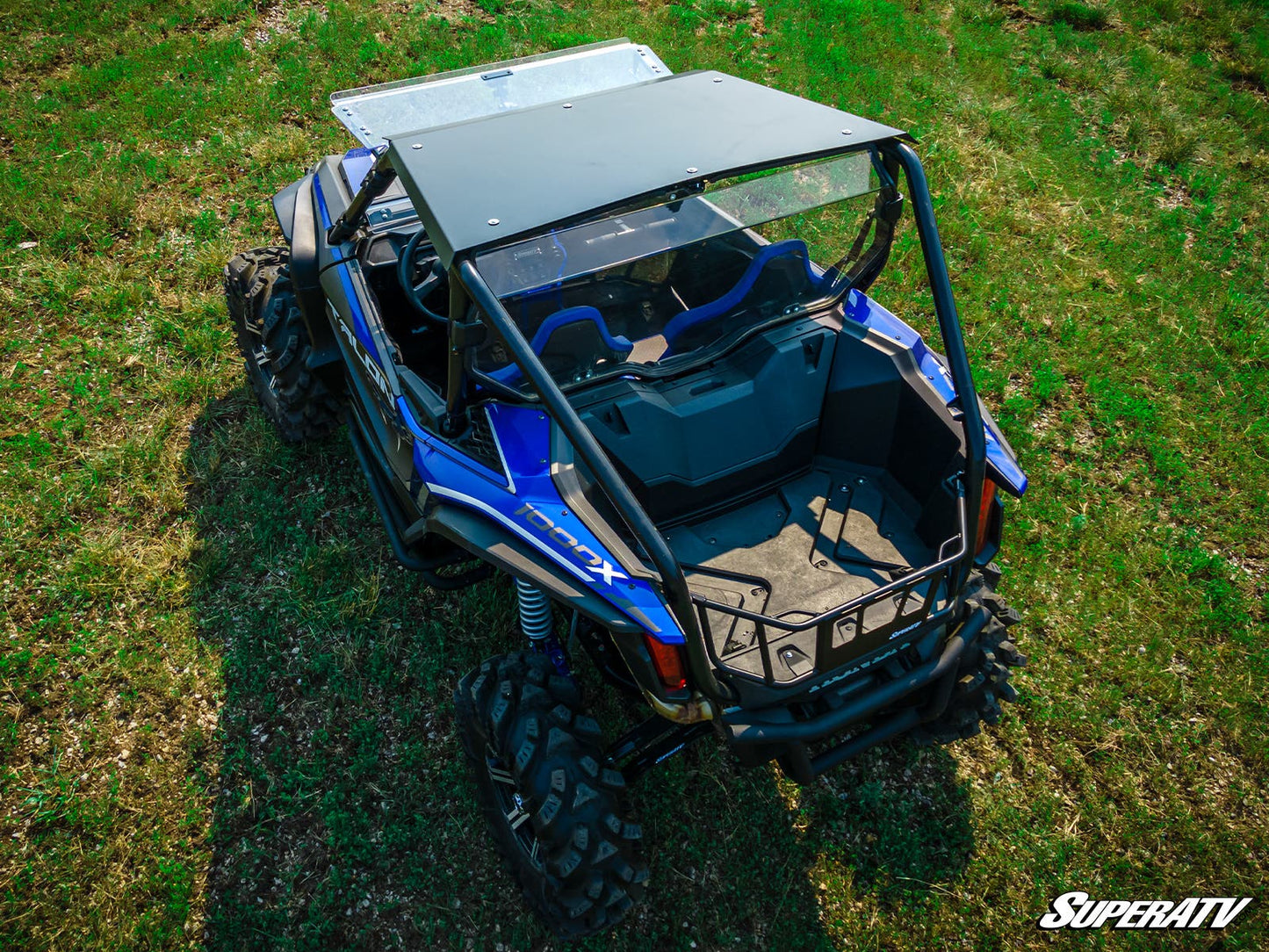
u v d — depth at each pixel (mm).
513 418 3264
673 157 3100
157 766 3775
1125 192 7473
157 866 3488
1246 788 3869
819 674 2820
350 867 3553
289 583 4441
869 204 3537
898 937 3420
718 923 3451
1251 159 8086
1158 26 10055
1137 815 3736
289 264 4391
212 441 5070
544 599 3277
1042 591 4504
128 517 4656
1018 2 10211
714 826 3695
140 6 8445
